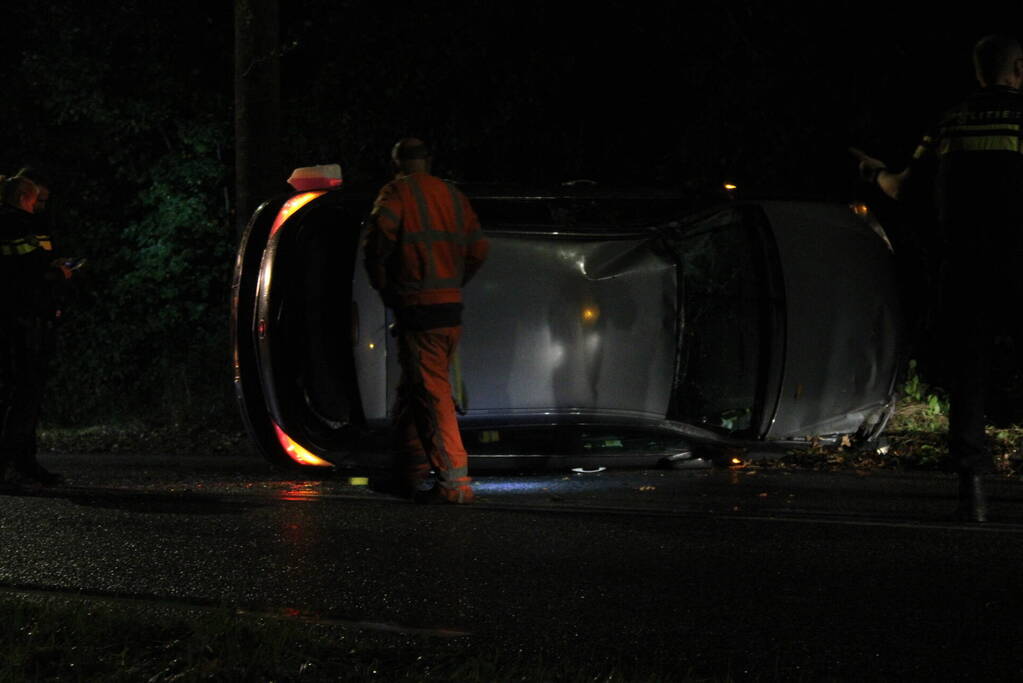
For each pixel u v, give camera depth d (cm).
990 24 1405
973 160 664
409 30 1720
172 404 1669
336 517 752
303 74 1853
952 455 698
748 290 1200
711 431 931
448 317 778
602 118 1708
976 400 689
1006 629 504
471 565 623
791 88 1489
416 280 773
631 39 1666
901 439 1068
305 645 492
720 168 1520
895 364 957
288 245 865
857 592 560
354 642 498
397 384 848
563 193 921
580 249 916
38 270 905
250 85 1390
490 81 1708
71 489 905
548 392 895
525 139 1714
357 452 859
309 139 1772
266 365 844
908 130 1465
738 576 591
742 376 1012
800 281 928
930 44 1435
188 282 1819
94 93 1783
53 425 1794
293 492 877
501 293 895
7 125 1873
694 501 801
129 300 1831
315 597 574
